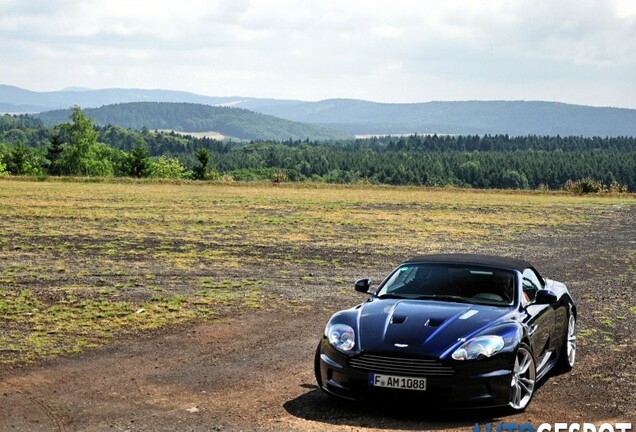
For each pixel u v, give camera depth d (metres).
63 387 8.10
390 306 7.96
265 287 15.40
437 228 29.69
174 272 17.06
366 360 7.24
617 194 66.19
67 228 26.31
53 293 13.96
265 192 54.78
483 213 38.56
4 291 14.02
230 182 68.19
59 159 127.75
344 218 33.16
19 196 43.12
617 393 8.29
